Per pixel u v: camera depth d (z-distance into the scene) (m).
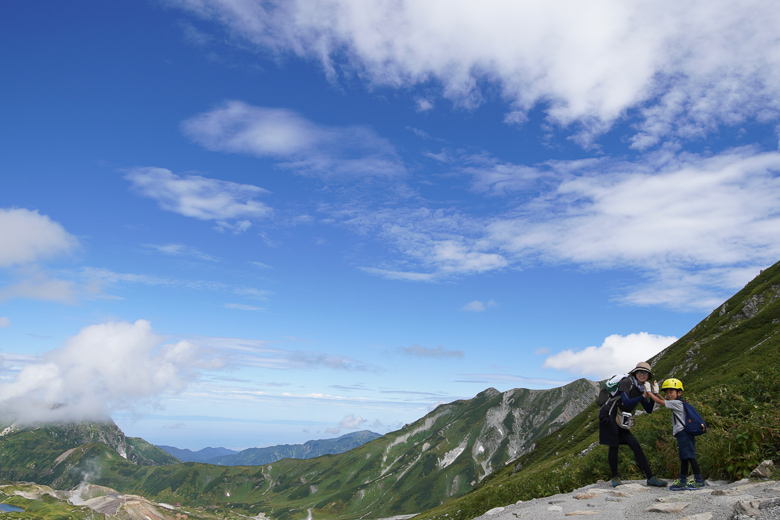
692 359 106.50
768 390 13.59
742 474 10.03
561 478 18.34
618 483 12.68
